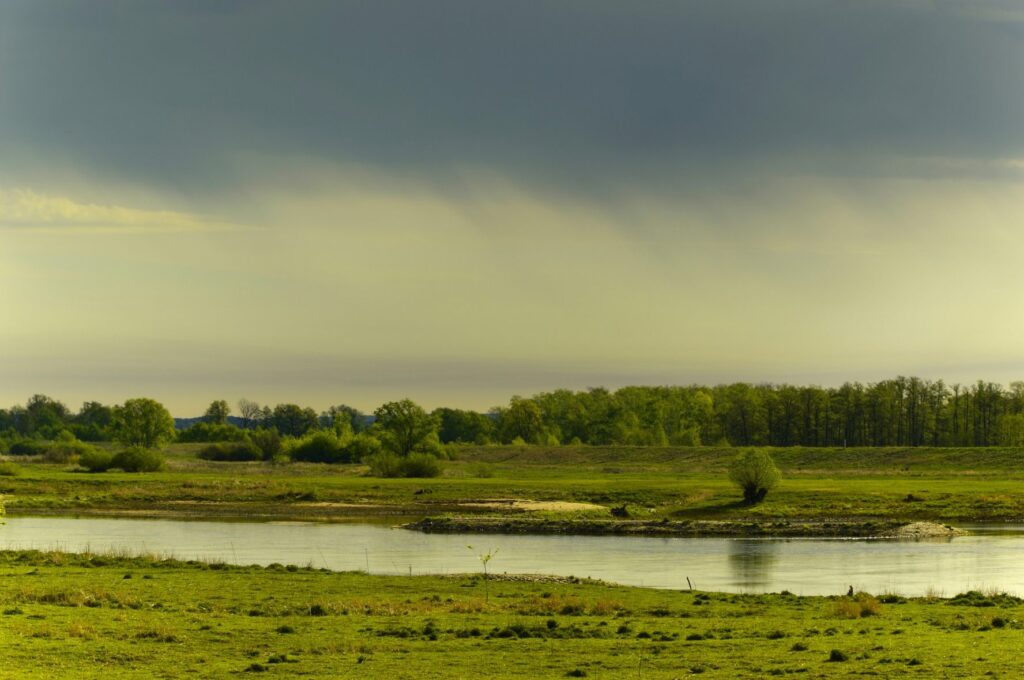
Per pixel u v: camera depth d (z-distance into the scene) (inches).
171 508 6919.3
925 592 3344.0
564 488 7691.9
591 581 3378.4
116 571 3275.1
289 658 1903.3
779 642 2080.5
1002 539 5172.2
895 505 6501.0
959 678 1663.4
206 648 1996.8
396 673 1779.0
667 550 4702.3
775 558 4355.3
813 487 7455.7
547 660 1898.4
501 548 4771.2
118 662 1824.6
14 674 1667.1
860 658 1862.7
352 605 2583.7
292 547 4734.3
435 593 2950.3
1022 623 2308.1
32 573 3149.6
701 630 2263.8
